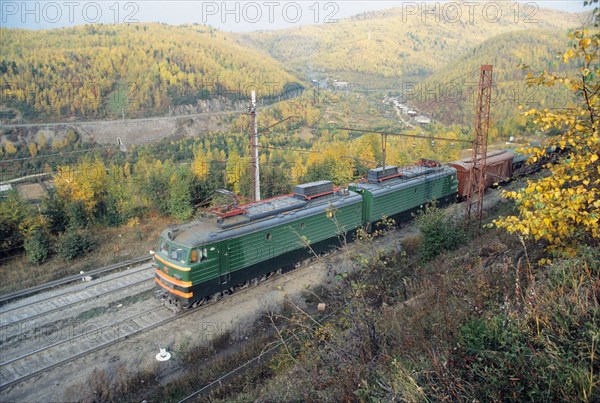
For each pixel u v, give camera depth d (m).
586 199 6.22
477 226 21.08
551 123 6.64
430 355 6.47
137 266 20.36
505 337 5.78
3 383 11.70
